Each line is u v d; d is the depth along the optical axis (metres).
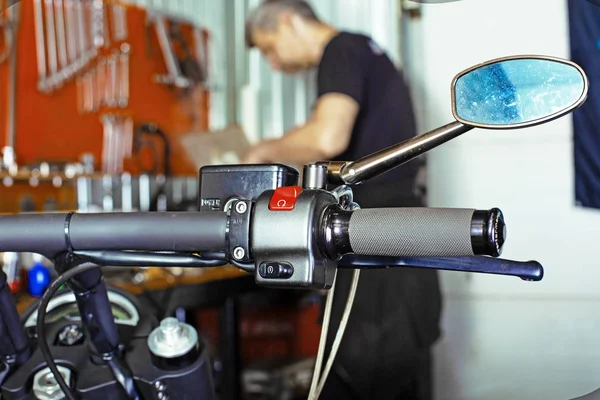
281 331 3.03
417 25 2.78
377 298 1.85
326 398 1.93
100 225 0.56
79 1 2.72
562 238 2.56
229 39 3.37
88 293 0.65
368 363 1.86
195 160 2.81
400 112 1.95
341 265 0.61
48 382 0.67
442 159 2.70
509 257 2.63
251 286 2.21
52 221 0.57
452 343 2.72
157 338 0.67
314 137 1.93
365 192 1.74
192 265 0.58
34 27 2.58
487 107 0.51
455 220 0.48
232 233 0.52
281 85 3.28
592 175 2.37
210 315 2.79
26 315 0.78
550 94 0.49
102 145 2.86
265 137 3.33
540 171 2.57
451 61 2.72
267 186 0.61
